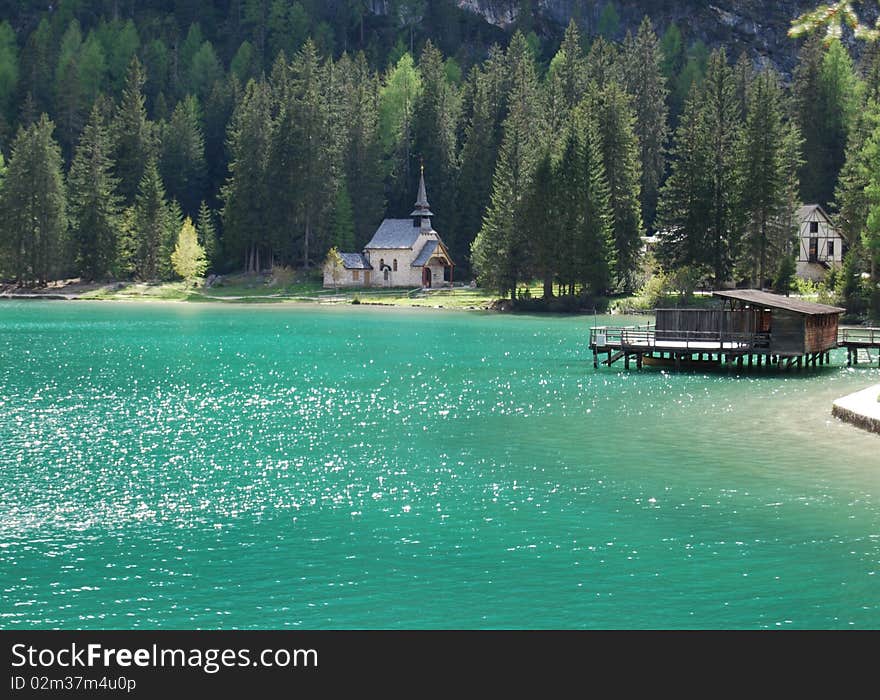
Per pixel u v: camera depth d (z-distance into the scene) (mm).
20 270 174625
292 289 171750
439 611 24516
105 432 46438
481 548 28922
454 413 52156
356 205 186750
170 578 26547
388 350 87062
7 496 34562
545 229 136625
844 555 28297
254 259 182875
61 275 182375
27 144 173250
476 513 32500
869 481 36594
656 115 184125
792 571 27031
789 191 134500
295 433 46375
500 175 148125
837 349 86438
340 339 98688
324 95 197500
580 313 134125
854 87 174625
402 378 67125
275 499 34250
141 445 43375
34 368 71938
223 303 161875
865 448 42375
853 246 118812
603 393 59375
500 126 190125
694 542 29422
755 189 127250
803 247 146250
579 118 139375
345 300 161250
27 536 30047
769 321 72625
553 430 47031
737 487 35812
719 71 142125
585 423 48906
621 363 75875
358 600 25109
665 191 138250
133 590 25734
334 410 53156
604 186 135000
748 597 25297
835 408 50344
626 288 142500
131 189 192375
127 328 112188
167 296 168875
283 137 176625
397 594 25469
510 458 40781
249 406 54531
